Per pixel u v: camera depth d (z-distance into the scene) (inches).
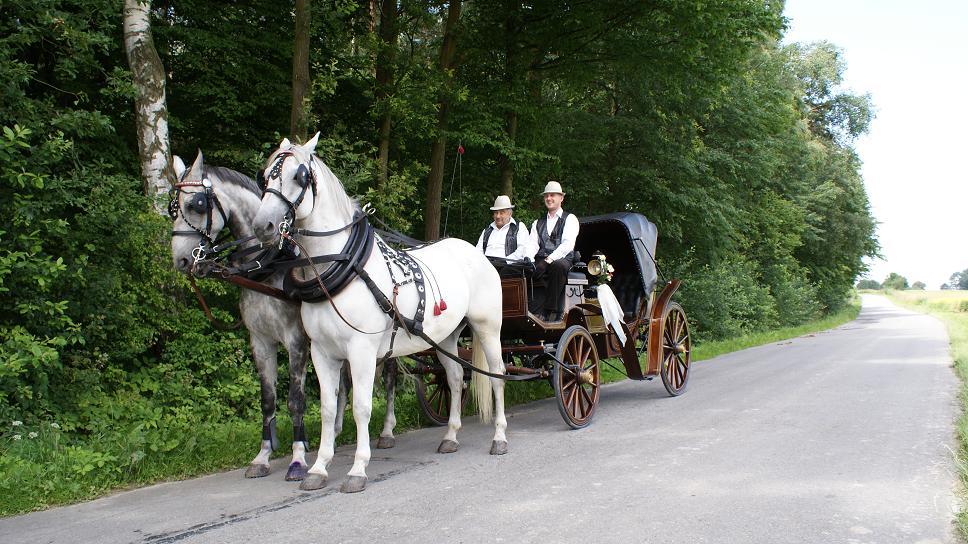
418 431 280.4
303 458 203.5
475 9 477.1
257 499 178.9
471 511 162.6
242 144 399.5
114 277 255.6
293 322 206.2
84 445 218.7
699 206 650.8
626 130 623.5
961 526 143.2
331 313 187.8
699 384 394.9
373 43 399.2
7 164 229.0
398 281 201.6
